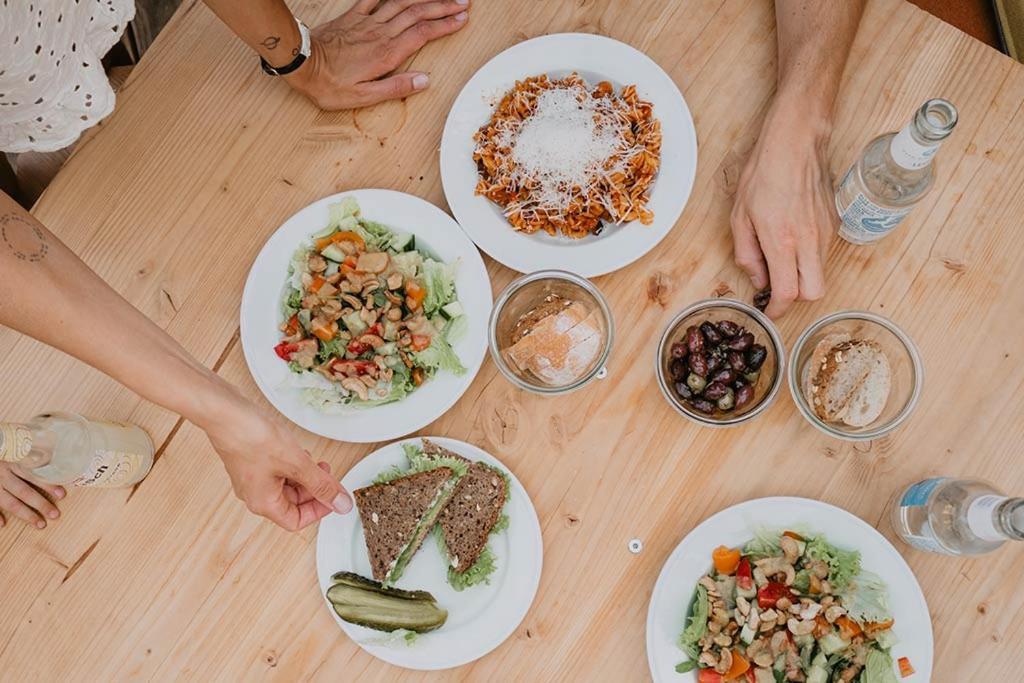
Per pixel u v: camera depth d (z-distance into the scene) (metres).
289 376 1.32
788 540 1.23
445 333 1.33
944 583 1.26
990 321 1.32
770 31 1.41
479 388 1.35
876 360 1.24
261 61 1.41
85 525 1.34
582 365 1.26
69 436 1.21
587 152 1.30
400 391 1.31
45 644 1.33
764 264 1.33
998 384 1.30
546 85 1.37
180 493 1.34
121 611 1.33
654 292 1.36
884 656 1.19
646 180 1.33
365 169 1.42
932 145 1.03
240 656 1.31
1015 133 1.35
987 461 1.29
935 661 1.25
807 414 1.23
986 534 1.09
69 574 1.34
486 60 1.44
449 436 1.35
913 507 1.22
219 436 1.08
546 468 1.33
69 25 1.21
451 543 1.29
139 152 1.41
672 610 1.25
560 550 1.31
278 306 1.35
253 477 1.15
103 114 1.32
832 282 1.35
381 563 1.28
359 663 1.30
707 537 1.25
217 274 1.39
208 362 1.37
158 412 1.36
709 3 1.42
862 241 1.32
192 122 1.42
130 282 1.39
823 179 1.33
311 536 1.33
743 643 1.23
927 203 1.35
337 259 1.34
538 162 1.30
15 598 1.34
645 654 1.28
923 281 1.34
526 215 1.34
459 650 1.26
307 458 1.14
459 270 1.35
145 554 1.34
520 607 1.27
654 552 1.30
